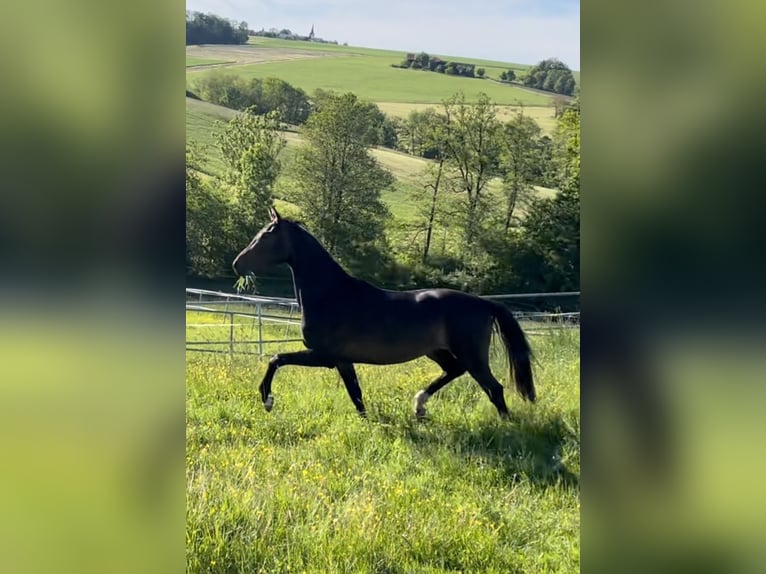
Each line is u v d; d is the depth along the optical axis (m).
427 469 4.36
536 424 5.04
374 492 3.93
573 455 4.48
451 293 5.62
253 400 5.79
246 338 10.24
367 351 5.55
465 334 5.48
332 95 43.94
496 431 4.98
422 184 39.91
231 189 39.00
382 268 39.28
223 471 3.93
